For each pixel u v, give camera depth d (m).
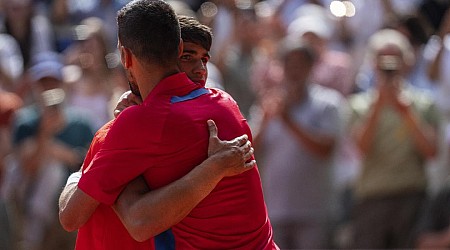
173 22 7.90
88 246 8.16
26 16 23.34
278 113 17.84
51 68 19.25
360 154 18.28
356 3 23.14
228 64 21.48
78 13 24.30
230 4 22.55
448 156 18.16
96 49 20.58
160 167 7.75
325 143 17.78
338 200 18.84
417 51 20.64
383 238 18.17
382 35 19.77
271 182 17.84
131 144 7.72
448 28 20.42
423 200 18.06
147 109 7.76
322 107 17.91
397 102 18.08
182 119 7.78
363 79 21.39
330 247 18.16
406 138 18.08
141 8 7.84
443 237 16.72
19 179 18.81
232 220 7.88
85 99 20.05
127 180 7.74
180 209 7.60
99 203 7.83
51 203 18.64
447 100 19.61
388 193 18.06
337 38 22.86
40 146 18.67
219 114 7.97
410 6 23.11
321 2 23.62
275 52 21.19
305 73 17.91
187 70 8.38
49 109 18.73
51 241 18.62
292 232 17.91
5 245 18.56
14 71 22.47
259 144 17.91
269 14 23.91
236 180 7.91
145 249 7.93
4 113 19.22
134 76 8.02
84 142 18.80
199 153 7.79
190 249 7.80
